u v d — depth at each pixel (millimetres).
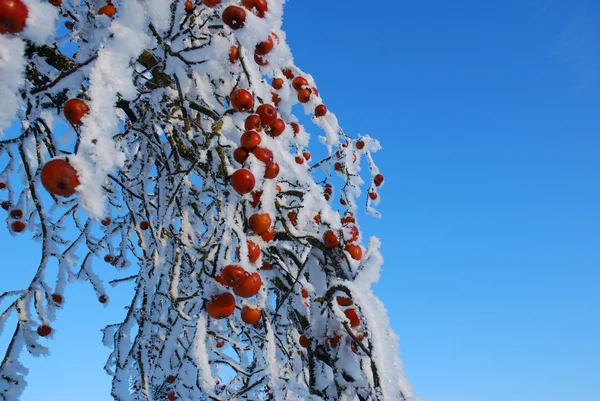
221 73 2424
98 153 1196
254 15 1825
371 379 2002
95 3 1923
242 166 2025
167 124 2553
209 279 1952
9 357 2049
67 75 1463
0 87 1203
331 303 1986
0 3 1138
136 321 2648
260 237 2111
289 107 2830
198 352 1861
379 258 2111
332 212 2346
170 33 1931
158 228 2498
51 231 2494
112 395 2404
